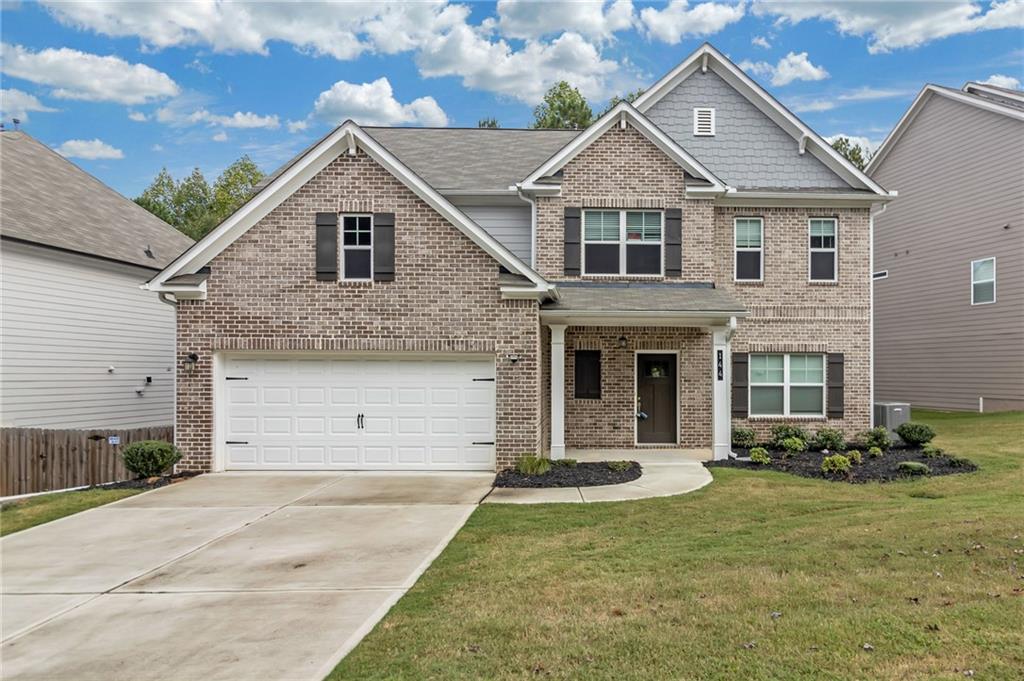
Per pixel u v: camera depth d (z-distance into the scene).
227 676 4.56
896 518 8.16
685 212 14.96
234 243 12.64
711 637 4.82
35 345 16.03
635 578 6.27
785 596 5.57
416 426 12.82
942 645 4.52
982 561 6.25
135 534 8.48
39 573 6.98
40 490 13.36
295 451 12.81
